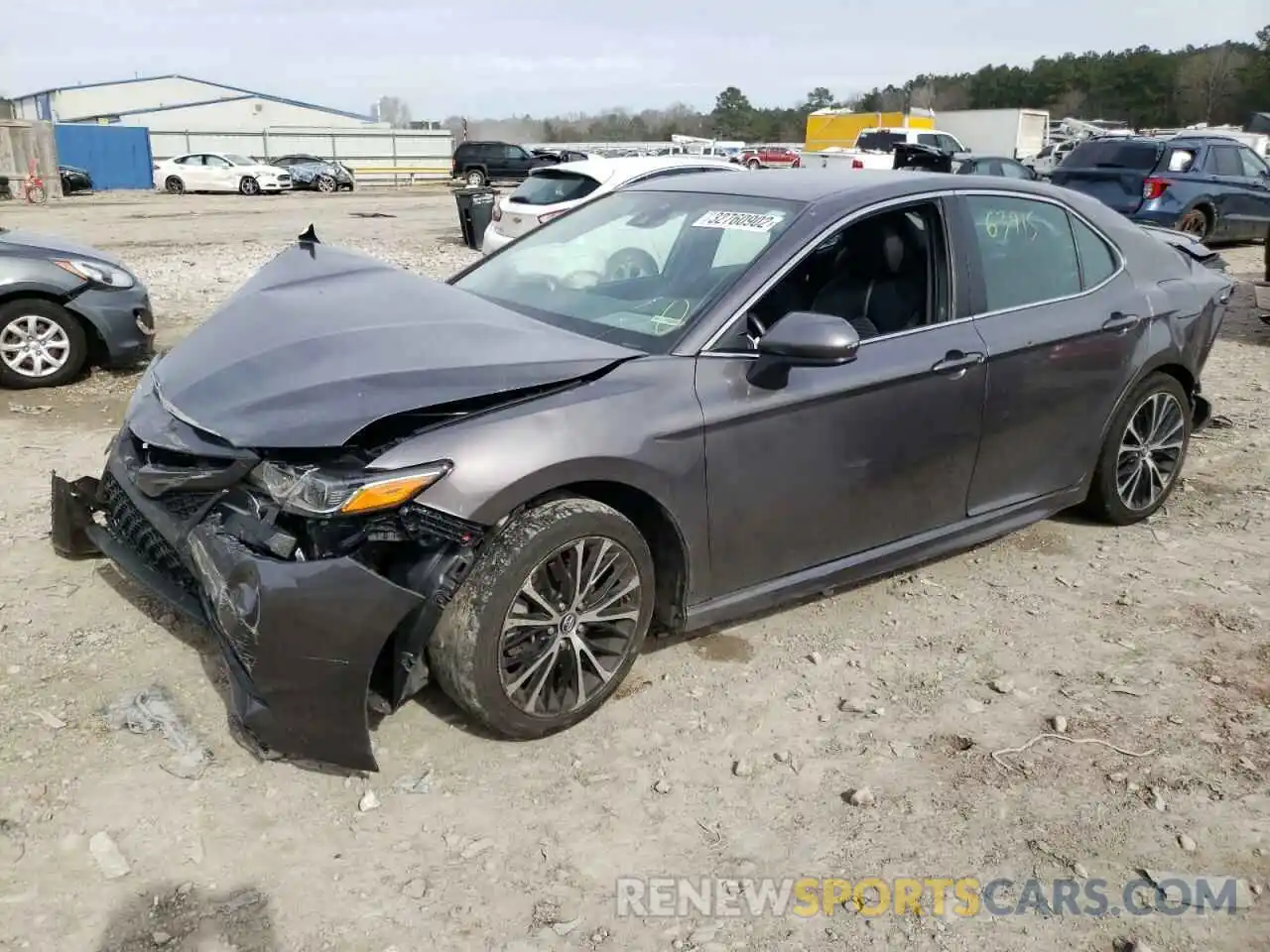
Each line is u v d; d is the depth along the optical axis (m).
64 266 6.93
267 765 3.04
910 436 3.84
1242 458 6.23
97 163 41.09
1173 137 16.34
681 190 4.30
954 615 4.17
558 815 2.91
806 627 4.02
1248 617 4.22
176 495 3.10
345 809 2.88
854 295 3.79
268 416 2.90
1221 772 3.21
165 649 3.59
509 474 2.90
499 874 2.68
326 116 70.19
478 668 2.97
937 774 3.16
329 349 3.19
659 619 3.54
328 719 2.79
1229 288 5.30
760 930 2.55
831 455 3.63
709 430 3.30
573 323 3.67
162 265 13.63
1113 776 3.17
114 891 2.55
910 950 2.51
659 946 2.48
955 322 3.99
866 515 3.83
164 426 3.18
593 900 2.62
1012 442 4.24
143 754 3.04
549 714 3.18
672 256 3.85
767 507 3.53
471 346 3.20
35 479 5.20
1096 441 4.68
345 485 2.75
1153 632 4.08
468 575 2.96
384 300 3.60
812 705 3.49
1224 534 5.07
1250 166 16.02
